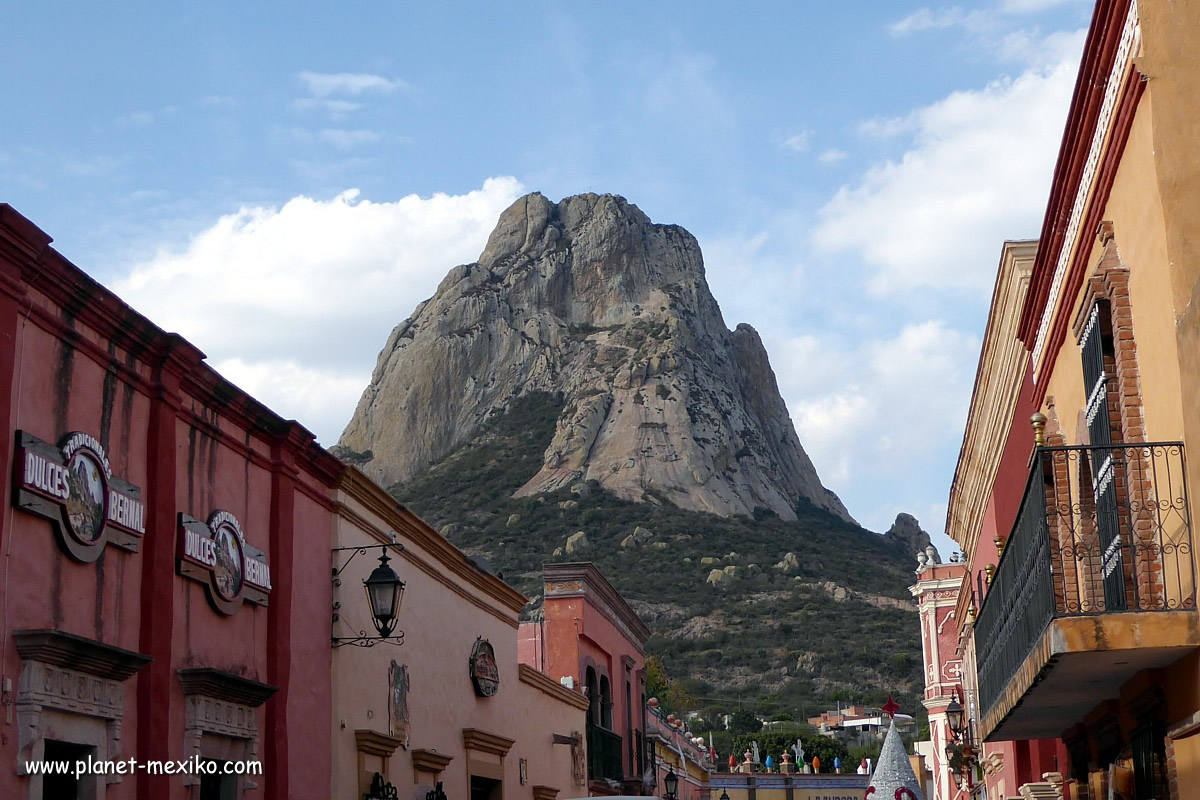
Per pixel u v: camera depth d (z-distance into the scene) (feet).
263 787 43.68
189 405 40.40
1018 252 50.37
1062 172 36.96
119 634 35.40
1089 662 31.78
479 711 68.85
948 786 139.13
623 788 104.83
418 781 58.75
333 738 49.75
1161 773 33.35
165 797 36.83
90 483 33.88
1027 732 47.65
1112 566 33.78
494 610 72.69
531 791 78.07
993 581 44.14
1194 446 28.25
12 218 30.27
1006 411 57.26
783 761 242.17
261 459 45.62
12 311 30.99
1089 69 32.65
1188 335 28.19
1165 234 29.14
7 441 30.50
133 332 36.50
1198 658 29.35
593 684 102.22
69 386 33.68
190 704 38.55
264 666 44.70
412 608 59.52
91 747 33.63
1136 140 30.99
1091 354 36.32
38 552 31.73
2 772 29.66
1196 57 29.01
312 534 49.57
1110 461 33.40
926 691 145.69
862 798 238.68
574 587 97.55
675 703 300.61
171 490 38.50
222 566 41.37
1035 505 34.53
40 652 30.71
